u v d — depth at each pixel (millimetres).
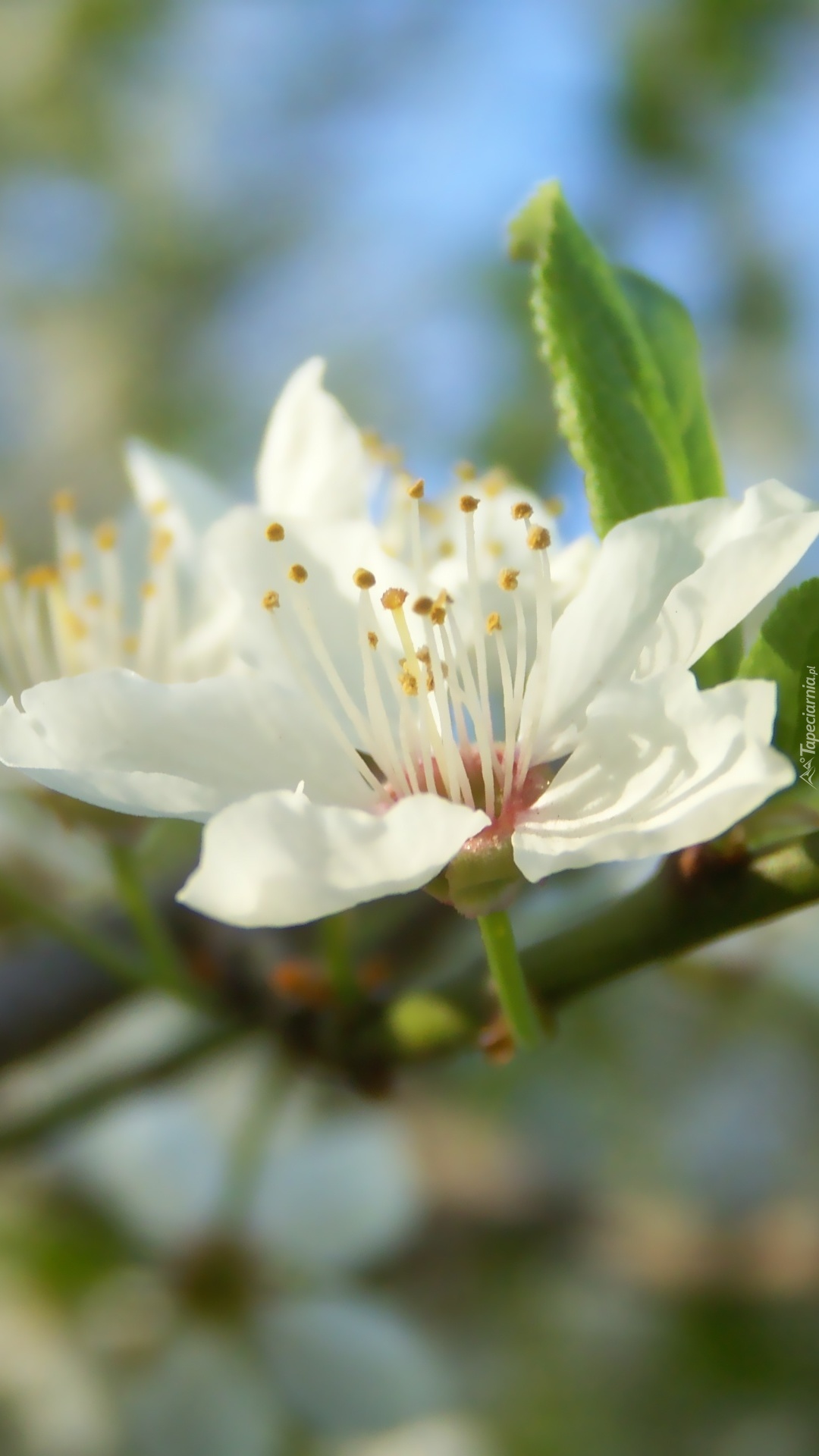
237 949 206
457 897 186
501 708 197
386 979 204
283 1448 240
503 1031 194
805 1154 316
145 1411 240
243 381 411
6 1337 242
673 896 188
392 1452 241
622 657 187
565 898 225
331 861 179
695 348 192
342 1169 260
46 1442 238
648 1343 274
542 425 358
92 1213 248
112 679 186
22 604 213
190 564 209
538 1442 263
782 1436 264
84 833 203
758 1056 319
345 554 193
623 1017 314
